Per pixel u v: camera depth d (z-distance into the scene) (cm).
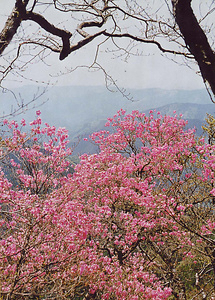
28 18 347
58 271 625
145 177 1122
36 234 623
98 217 787
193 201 985
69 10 408
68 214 704
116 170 976
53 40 368
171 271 1043
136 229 885
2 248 600
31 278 578
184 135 1255
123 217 875
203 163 920
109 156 1104
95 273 761
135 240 884
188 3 234
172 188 1000
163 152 1080
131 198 920
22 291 591
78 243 715
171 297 1132
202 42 239
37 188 738
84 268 653
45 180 771
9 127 664
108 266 815
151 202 858
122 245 925
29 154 744
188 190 1041
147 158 1136
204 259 1052
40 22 354
